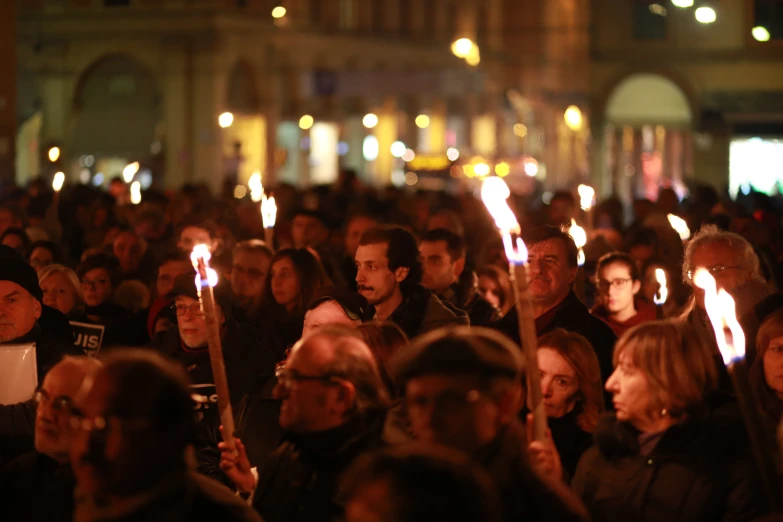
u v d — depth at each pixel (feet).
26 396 28.07
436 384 16.52
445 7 302.25
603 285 42.16
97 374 16.65
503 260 55.31
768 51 245.65
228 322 33.40
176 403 16.61
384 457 13.56
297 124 242.99
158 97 218.79
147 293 48.24
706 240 32.50
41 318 37.01
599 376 27.07
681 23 250.37
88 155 222.69
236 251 46.09
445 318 33.12
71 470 21.86
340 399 21.53
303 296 41.96
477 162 219.82
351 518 13.62
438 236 43.98
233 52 222.48
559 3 277.44
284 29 238.27
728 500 22.18
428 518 13.12
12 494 21.90
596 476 23.04
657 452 22.54
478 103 303.68
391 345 26.00
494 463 16.83
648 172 284.61
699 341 22.85
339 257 64.18
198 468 30.48
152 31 218.18
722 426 22.54
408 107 293.64
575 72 261.85
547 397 26.91
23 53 224.33
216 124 216.54
